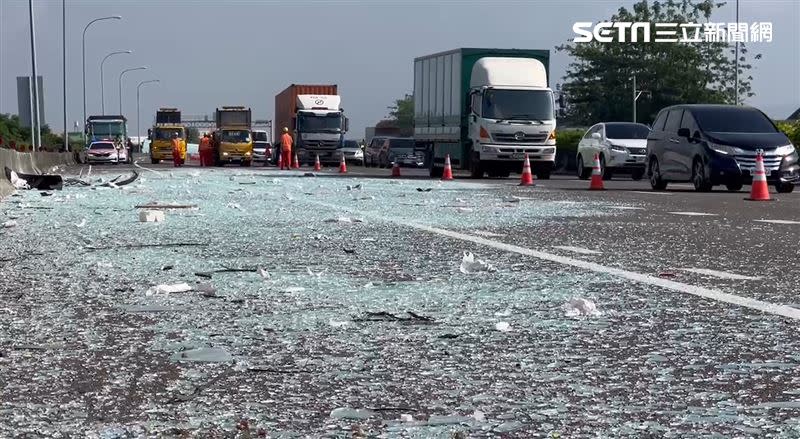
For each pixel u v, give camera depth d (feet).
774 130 90.48
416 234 45.11
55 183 93.40
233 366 18.99
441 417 15.43
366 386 17.46
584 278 30.73
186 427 14.94
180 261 35.32
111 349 20.62
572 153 172.65
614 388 17.25
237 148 238.89
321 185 98.78
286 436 14.48
